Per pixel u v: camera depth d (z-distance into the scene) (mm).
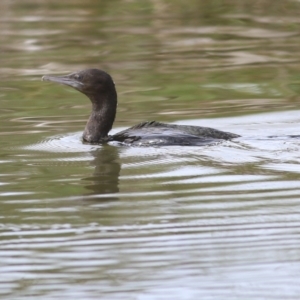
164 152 29219
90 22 54250
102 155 29438
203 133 30734
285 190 24953
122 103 38188
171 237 21703
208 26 53625
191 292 18734
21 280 19609
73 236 21953
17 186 26156
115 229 22344
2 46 48844
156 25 53781
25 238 21938
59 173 27391
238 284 19031
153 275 19594
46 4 57906
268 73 43094
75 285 19281
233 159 28188
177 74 42969
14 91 40406
